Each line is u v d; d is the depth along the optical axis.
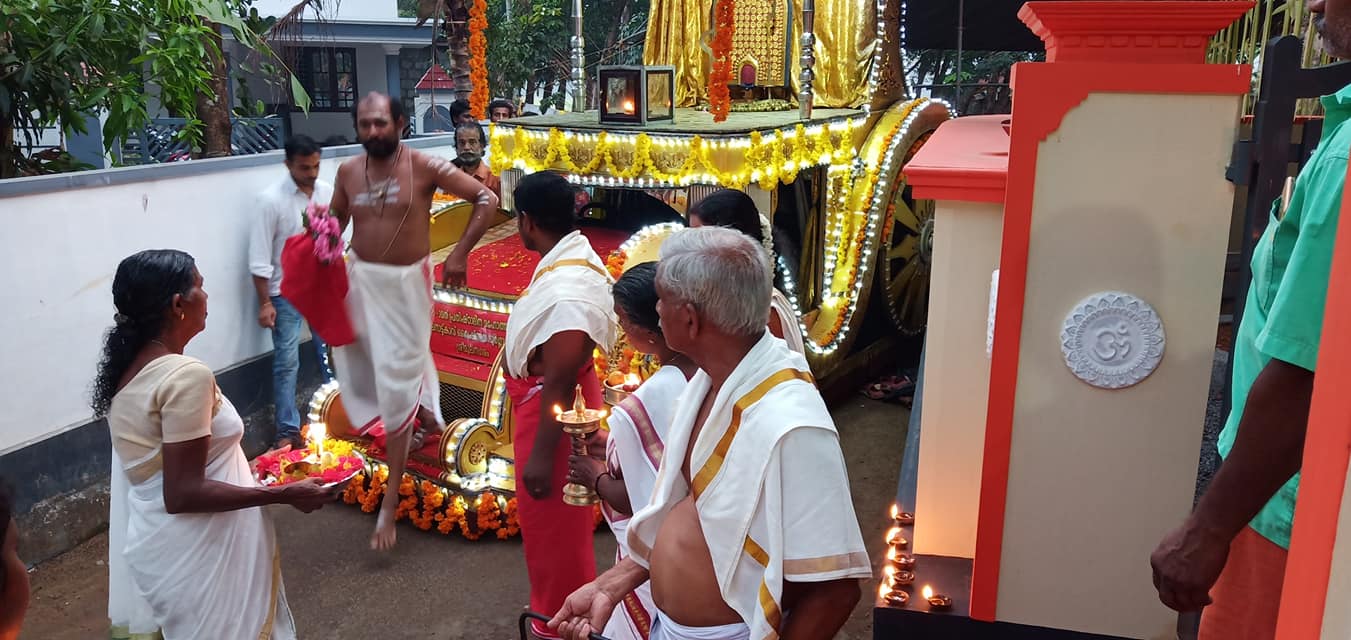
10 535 1.96
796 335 3.25
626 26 14.09
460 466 4.56
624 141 5.08
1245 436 1.56
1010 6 7.76
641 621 2.37
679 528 1.93
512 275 5.07
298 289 4.31
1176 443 2.61
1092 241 2.55
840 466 1.76
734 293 1.77
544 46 13.05
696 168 4.90
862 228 6.09
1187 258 2.51
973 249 3.07
